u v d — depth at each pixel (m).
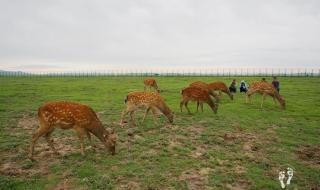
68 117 9.32
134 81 46.28
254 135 13.17
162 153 10.27
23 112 17.30
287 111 19.27
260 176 8.76
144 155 9.99
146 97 13.91
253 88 21.06
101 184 7.79
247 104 21.39
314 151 11.45
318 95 27.83
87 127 9.66
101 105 19.86
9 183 7.81
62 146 10.80
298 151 11.35
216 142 11.84
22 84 38.72
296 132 14.05
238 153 10.70
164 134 12.66
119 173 8.49
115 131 12.93
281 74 77.56
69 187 7.69
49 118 9.26
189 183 8.13
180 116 16.58
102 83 41.09
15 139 11.59
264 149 11.36
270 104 21.80
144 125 14.12
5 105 19.62
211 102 17.22
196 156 10.22
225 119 16.06
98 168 8.88
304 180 8.73
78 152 10.17
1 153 10.09
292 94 28.55
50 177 8.23
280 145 11.90
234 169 9.23
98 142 11.30
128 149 10.58
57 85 36.84
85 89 31.47
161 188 7.78
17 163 9.24
